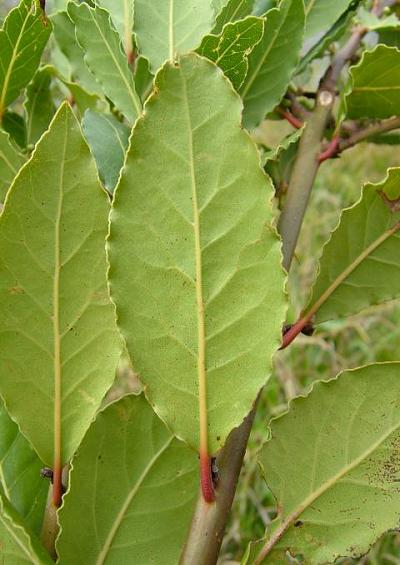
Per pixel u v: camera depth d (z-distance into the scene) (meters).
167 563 0.17
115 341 0.15
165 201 0.13
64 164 0.14
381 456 0.16
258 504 0.45
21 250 0.14
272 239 0.13
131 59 0.19
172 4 0.18
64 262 0.15
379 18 0.25
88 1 0.20
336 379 0.16
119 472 0.17
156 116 0.13
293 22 0.18
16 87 0.19
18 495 0.17
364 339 0.58
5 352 0.15
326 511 0.16
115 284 0.14
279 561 0.16
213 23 0.18
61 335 0.15
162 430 0.18
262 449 0.16
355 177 0.76
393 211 0.17
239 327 0.14
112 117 0.19
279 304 0.13
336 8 0.22
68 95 0.26
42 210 0.14
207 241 0.13
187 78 0.13
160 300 0.14
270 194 0.13
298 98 0.25
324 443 0.16
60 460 0.15
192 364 0.14
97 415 0.17
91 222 0.14
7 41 0.18
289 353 0.56
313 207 0.68
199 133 0.13
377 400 0.16
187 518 0.17
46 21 0.17
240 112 0.13
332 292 0.18
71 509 0.16
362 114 0.20
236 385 0.14
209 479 0.14
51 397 0.15
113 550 0.17
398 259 0.18
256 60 0.19
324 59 0.28
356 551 0.16
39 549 0.15
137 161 0.13
